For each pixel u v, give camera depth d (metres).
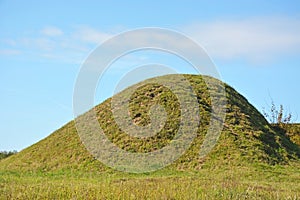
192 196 15.90
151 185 19.36
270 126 35.94
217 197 15.99
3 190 16.75
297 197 16.70
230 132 30.61
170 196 15.70
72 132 33.53
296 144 35.25
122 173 26.23
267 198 16.14
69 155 29.84
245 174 25.14
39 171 28.44
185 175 24.98
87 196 15.45
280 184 22.31
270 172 25.81
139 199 15.27
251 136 30.72
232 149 28.59
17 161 31.56
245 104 36.25
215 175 24.89
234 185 18.94
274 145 31.08
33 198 15.25
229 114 32.78
